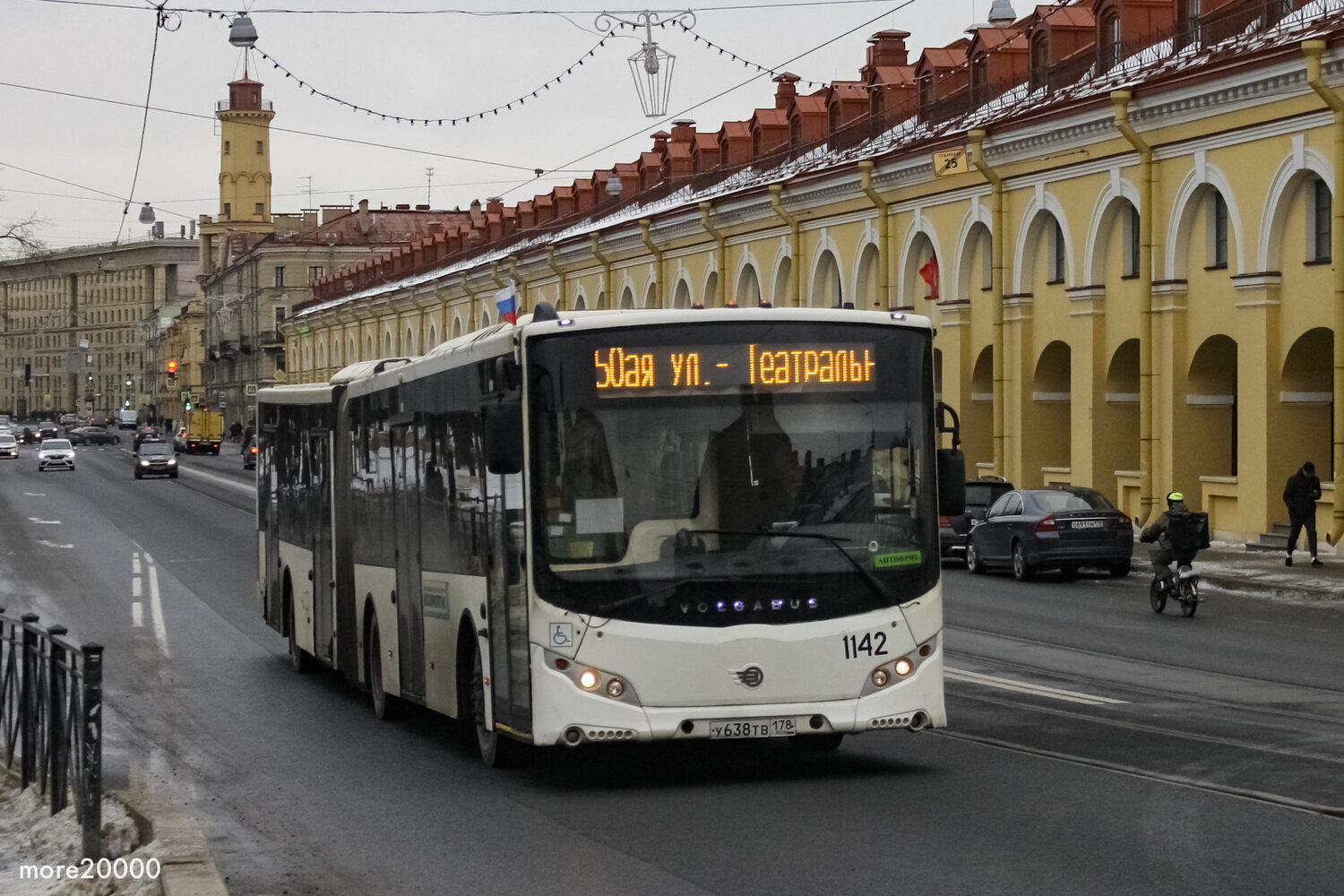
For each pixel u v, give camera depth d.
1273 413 31.16
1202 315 32.94
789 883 8.06
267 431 20.61
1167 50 34.31
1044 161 36.81
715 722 10.55
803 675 10.63
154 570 32.41
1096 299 35.78
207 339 148.38
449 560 12.55
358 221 126.38
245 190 147.00
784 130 54.91
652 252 55.28
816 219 45.69
